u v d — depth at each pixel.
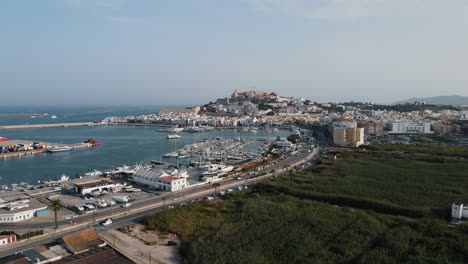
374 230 121.31
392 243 109.00
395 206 148.12
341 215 136.75
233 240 113.56
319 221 129.12
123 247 113.31
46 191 181.75
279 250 106.88
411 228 122.75
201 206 149.75
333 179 199.38
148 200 167.38
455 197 162.00
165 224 130.50
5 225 132.88
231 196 168.25
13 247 112.00
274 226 124.56
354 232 119.12
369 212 144.12
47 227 130.75
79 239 113.19
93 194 174.75
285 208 143.38
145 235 123.56
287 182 193.38
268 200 157.88
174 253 110.44
